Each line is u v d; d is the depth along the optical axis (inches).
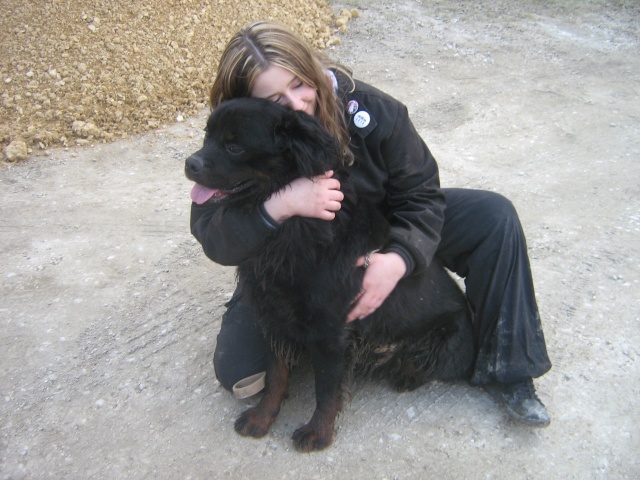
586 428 104.0
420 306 106.2
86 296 141.3
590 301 132.2
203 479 99.1
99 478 100.2
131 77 221.0
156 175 187.6
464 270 113.8
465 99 222.7
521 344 104.3
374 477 97.8
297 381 117.9
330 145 85.7
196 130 209.9
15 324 133.7
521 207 166.1
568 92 223.9
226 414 111.3
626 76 233.0
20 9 245.3
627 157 186.2
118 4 243.4
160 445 105.7
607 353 118.8
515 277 104.7
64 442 107.0
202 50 238.4
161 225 164.7
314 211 88.3
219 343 111.0
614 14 284.8
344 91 97.8
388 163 101.3
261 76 86.0
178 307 137.1
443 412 109.3
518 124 207.0
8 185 185.5
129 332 130.9
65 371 121.7
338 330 97.3
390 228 100.3
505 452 100.9
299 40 88.2
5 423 111.0
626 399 109.0
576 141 196.4
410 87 231.8
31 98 215.6
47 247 157.8
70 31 234.4
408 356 109.5
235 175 86.5
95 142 204.7
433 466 99.0
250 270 98.2
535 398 104.5
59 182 185.8
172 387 117.4
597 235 153.2
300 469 100.1
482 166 186.1
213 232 93.5
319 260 92.2
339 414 108.5
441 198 106.1
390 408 110.7
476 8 297.7
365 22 285.0
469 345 111.8
